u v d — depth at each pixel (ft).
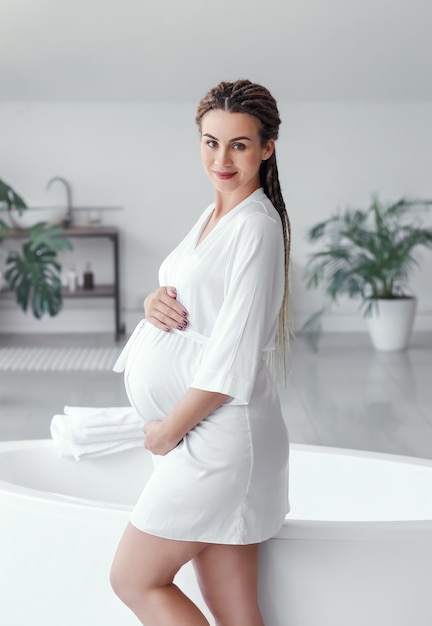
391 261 23.86
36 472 8.53
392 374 20.93
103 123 26.53
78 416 8.55
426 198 26.96
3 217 26.21
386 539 6.31
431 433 15.84
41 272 24.54
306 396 18.74
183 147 26.68
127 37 22.79
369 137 26.73
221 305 5.94
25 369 21.50
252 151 5.94
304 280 27.14
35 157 26.50
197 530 5.80
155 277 27.17
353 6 21.30
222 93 5.91
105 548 6.72
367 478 8.43
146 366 6.20
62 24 22.24
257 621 6.18
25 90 25.41
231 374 5.70
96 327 27.50
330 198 26.91
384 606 6.39
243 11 21.68
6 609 7.07
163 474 5.90
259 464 5.89
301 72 24.54
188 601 6.03
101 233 25.58
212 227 6.14
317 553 6.35
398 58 23.70
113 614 6.81
